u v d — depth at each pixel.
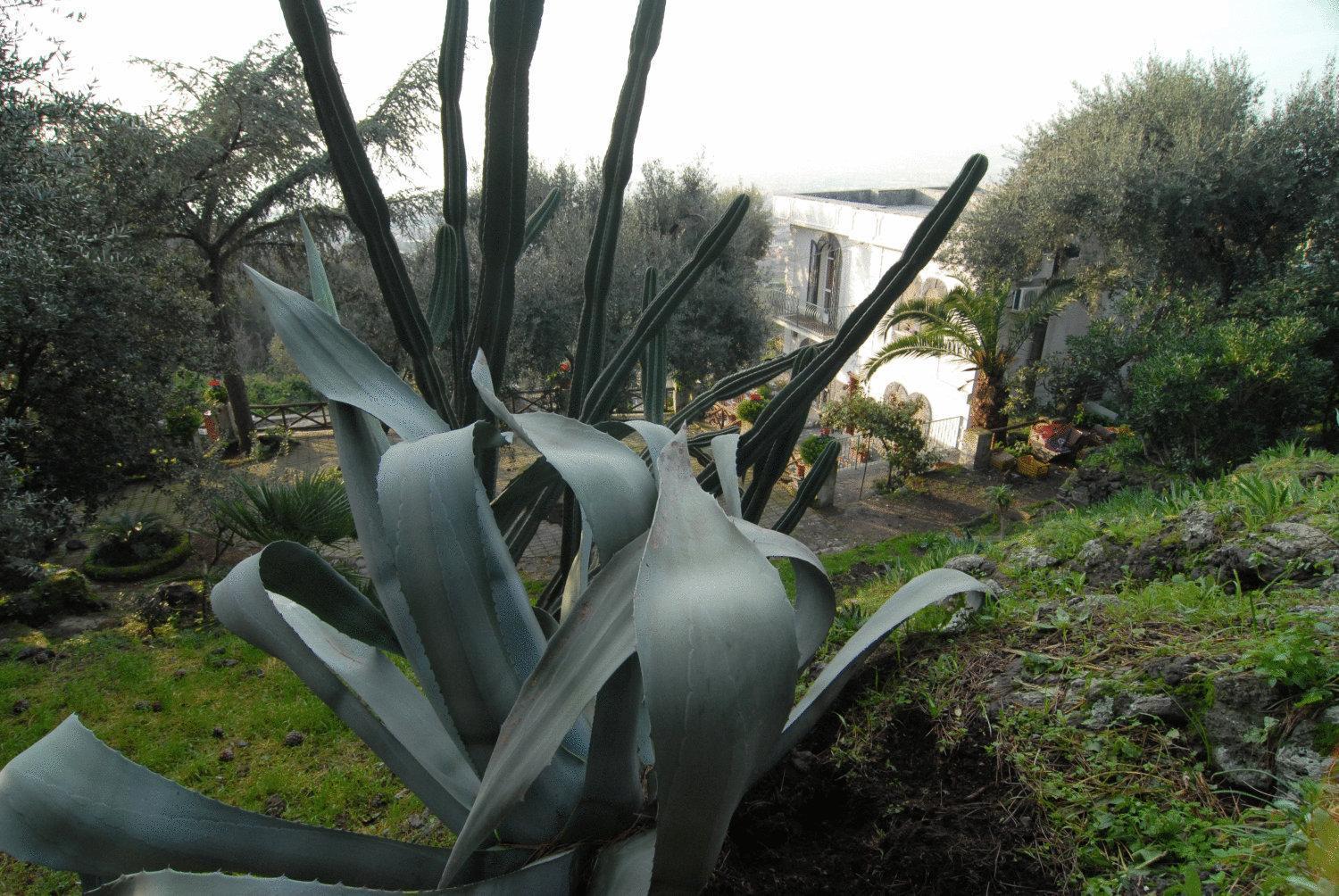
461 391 1.98
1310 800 1.52
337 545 8.09
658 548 1.02
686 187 15.02
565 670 1.18
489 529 1.70
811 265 17.83
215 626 5.82
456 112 1.88
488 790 1.12
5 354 6.84
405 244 13.95
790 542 1.46
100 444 7.64
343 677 1.79
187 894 1.11
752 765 0.95
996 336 12.55
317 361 1.64
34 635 5.59
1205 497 4.00
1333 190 10.94
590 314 2.17
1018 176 13.16
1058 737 1.95
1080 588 2.76
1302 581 2.45
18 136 6.09
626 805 1.40
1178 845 1.61
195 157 10.07
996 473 12.92
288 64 10.98
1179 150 11.23
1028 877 1.64
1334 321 9.51
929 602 1.75
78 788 1.32
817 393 1.99
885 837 1.79
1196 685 1.95
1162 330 10.73
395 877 1.43
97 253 6.77
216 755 3.78
